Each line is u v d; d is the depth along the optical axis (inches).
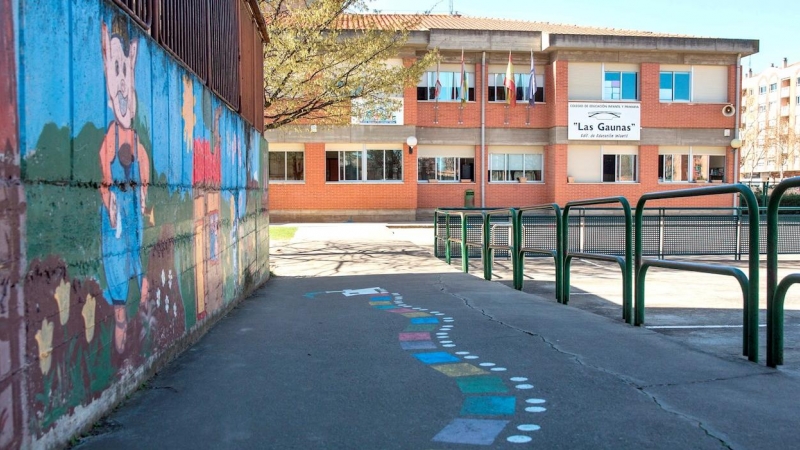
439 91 1120.8
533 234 574.6
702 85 1183.6
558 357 203.5
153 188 179.9
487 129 1160.2
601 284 411.8
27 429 109.8
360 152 1111.0
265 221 412.8
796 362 199.9
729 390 167.0
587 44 1128.8
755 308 197.5
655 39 1144.8
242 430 142.2
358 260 546.6
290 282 408.2
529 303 314.8
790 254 587.5
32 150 111.3
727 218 586.2
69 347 127.2
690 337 248.2
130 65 160.9
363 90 577.6
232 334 242.8
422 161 1157.1
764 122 3801.7
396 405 159.5
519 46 1144.2
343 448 132.6
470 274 453.1
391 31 582.9
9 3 104.7
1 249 101.3
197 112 231.0
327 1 526.0
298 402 161.8
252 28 368.5
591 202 288.7
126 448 130.5
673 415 148.9
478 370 190.1
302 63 530.0
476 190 1160.8
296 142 1096.8
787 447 129.9
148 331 177.2
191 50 224.7
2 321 101.7
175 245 202.8
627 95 1170.0
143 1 174.2
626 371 186.2
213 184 257.3
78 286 131.0
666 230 581.9
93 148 137.7
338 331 249.6
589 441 134.6
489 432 140.6
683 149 1191.6
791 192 1330.0
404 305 311.7
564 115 1144.2
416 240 743.1
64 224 124.1
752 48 1166.3
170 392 168.1
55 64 120.1
